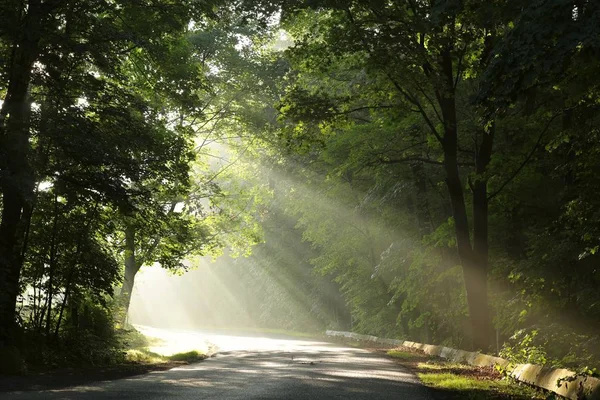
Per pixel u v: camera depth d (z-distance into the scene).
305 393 12.49
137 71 26.80
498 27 18.61
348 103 22.73
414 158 24.86
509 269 23.34
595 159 15.45
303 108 22.17
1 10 18.36
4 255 19.44
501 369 16.53
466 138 24.92
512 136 24.80
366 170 27.47
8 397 11.12
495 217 25.94
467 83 25.33
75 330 21.75
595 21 8.55
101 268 21.75
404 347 34.06
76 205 20.78
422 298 32.28
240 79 34.38
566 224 16.91
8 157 17.70
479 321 21.84
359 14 20.88
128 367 20.09
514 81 9.15
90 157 18.98
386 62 19.41
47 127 18.77
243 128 35.31
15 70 18.80
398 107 22.28
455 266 28.36
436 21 12.22
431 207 30.86
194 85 26.61
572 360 16.05
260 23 20.14
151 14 22.67
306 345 37.53
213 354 29.17
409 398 11.91
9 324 19.33
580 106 14.96
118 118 20.91
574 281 19.33
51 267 21.00
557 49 8.65
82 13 20.11
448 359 24.16
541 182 24.09
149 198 21.50
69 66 20.17
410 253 31.97
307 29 25.12
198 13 23.42
